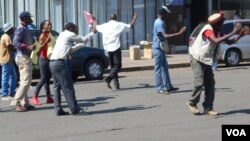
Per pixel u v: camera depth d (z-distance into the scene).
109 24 18.09
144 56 29.59
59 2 29.61
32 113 14.04
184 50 33.66
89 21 14.73
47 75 15.26
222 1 34.81
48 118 13.26
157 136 10.90
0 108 14.91
